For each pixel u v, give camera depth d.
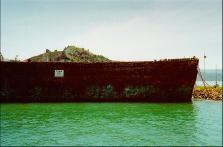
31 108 35.31
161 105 36.81
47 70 38.47
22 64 38.34
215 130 24.44
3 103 38.50
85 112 32.78
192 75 37.81
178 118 29.38
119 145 20.70
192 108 34.84
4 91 38.47
